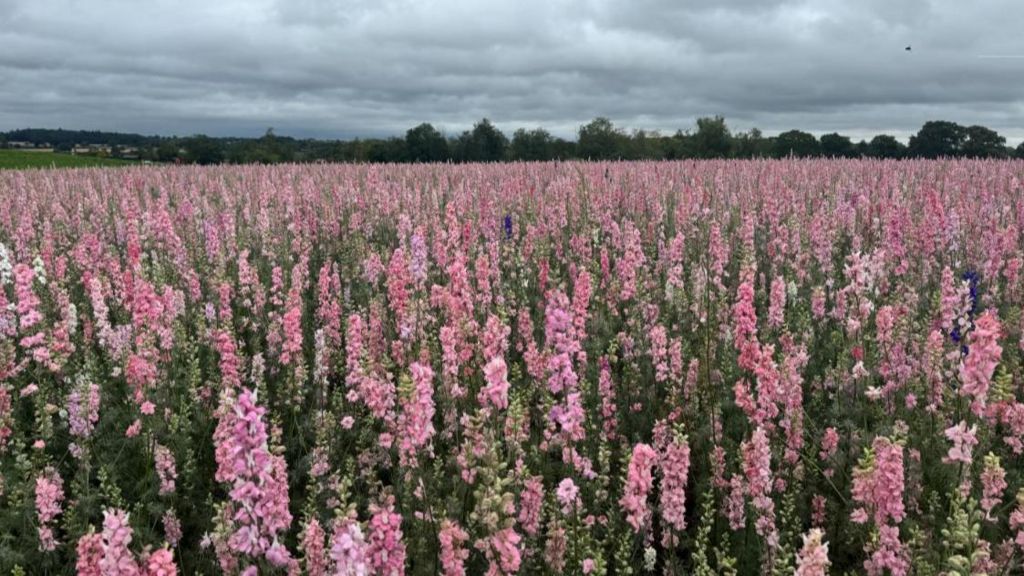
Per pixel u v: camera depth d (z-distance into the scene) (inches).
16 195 959.6
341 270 595.5
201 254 608.1
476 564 228.2
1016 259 443.2
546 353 305.1
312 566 184.1
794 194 803.4
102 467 275.9
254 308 457.7
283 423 341.1
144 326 351.9
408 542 232.2
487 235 642.2
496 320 280.7
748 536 247.8
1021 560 220.2
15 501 267.0
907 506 247.9
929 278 497.0
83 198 936.3
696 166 1295.5
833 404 319.3
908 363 318.7
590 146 2923.2
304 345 410.6
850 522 243.8
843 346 357.7
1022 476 264.2
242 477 169.5
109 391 373.4
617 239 617.3
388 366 319.9
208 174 1380.4
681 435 213.0
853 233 638.5
